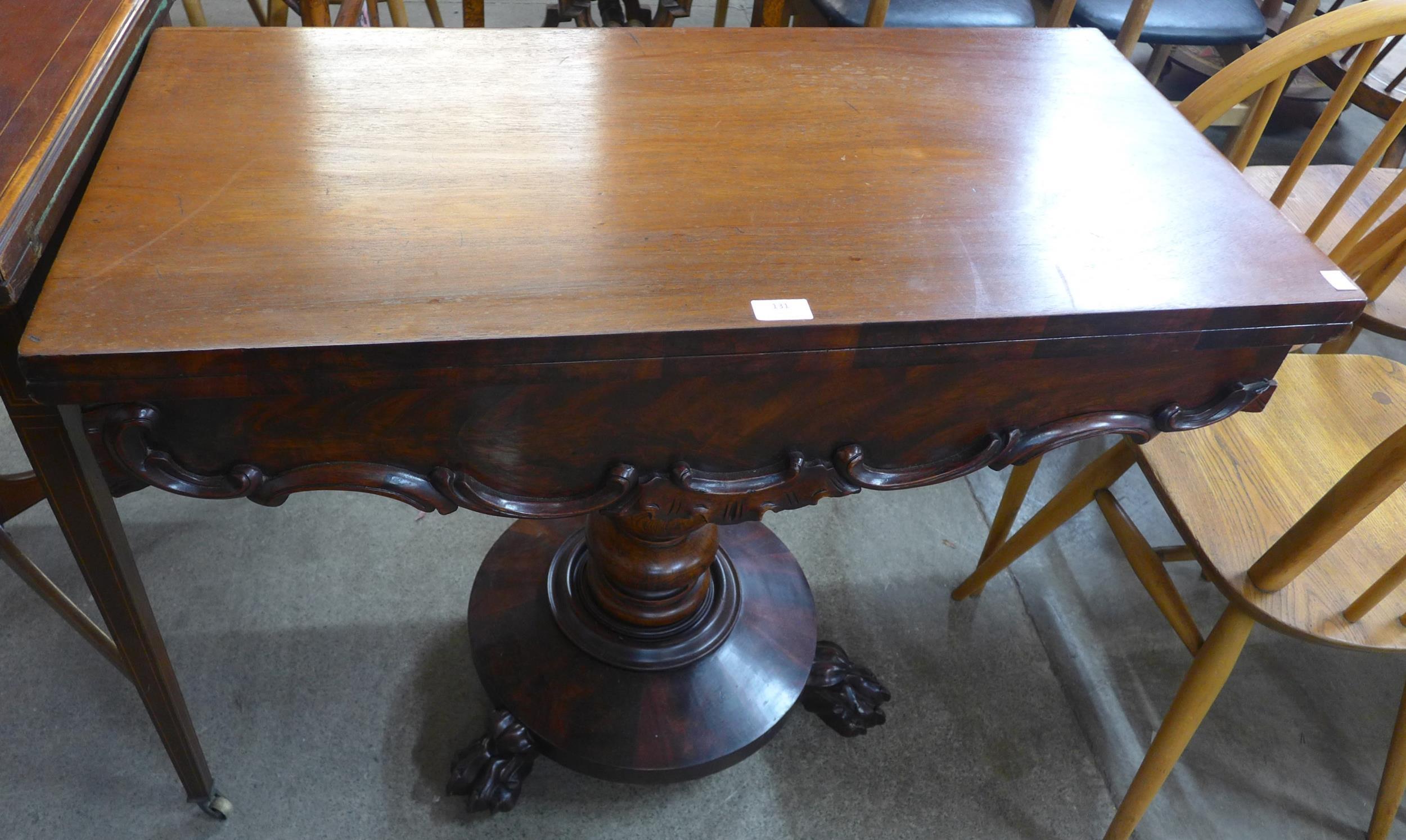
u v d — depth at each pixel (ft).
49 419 2.21
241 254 2.16
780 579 4.52
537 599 4.29
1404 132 5.80
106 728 3.98
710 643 4.10
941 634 4.76
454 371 2.07
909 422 2.60
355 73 2.84
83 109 2.37
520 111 2.78
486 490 2.51
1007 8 5.71
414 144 2.59
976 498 5.46
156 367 1.91
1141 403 2.72
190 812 3.79
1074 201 2.65
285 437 2.25
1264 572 3.09
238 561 4.65
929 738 4.33
